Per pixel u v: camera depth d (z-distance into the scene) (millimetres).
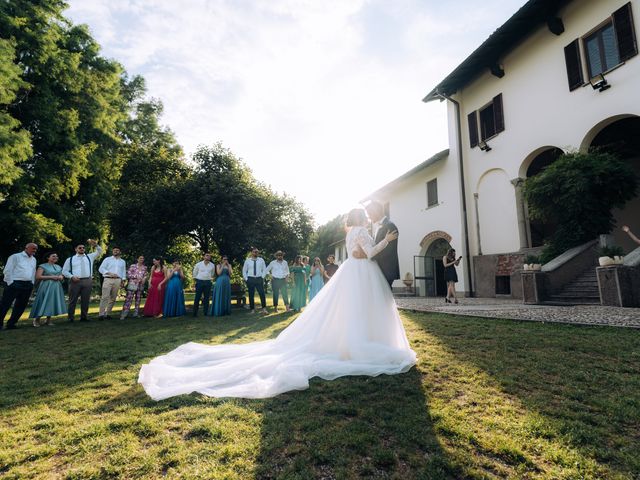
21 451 1792
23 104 13859
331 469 1587
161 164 18953
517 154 12641
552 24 11109
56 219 15453
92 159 16375
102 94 17516
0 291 15320
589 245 9453
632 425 1979
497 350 3744
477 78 14625
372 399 2391
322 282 10594
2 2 13414
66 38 16594
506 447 1730
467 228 14695
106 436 1947
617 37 9555
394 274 3590
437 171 16500
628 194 9016
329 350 3258
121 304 17328
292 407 2279
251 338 5184
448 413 2145
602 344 3781
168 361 3299
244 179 16344
